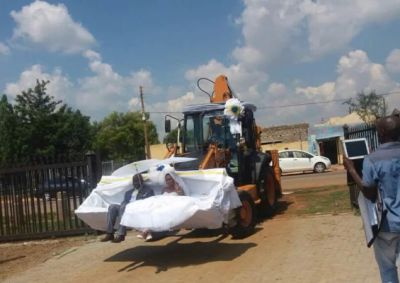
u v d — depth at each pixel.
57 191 13.00
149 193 9.88
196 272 8.39
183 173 9.70
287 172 36.28
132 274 8.70
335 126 51.59
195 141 13.52
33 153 45.50
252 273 7.94
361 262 7.86
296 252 8.96
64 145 47.16
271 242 10.11
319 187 20.64
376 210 5.26
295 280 7.31
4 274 9.68
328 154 52.44
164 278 8.23
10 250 12.05
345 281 7.00
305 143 55.09
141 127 70.38
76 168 12.95
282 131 58.94
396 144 5.25
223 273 8.15
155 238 10.05
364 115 57.19
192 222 8.99
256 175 13.41
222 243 10.57
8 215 13.10
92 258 10.30
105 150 70.12
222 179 9.41
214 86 15.13
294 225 11.69
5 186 13.12
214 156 11.73
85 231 12.85
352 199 12.73
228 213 9.73
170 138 14.20
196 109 13.63
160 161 10.23
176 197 9.04
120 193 10.15
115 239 9.58
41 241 12.78
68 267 9.75
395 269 5.31
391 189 5.11
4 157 45.31
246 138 13.91
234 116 12.93
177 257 9.65
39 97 47.25
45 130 46.25
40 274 9.41
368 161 5.25
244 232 10.82
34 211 13.03
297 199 16.89
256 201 12.40
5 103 46.50
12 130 45.69
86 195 12.89
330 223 11.36
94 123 72.19
